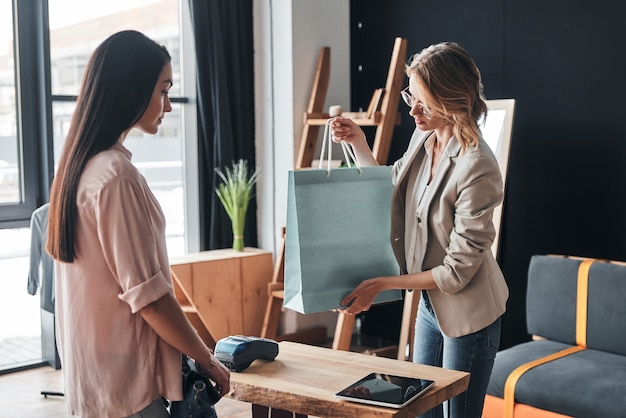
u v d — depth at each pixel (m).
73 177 1.80
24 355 4.92
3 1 4.63
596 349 3.62
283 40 5.16
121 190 1.76
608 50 3.96
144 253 1.77
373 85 5.29
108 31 4.97
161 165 5.23
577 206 4.15
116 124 1.82
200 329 5.15
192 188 5.32
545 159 4.29
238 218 5.18
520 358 3.52
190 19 5.14
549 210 4.29
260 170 5.40
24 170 4.74
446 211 2.38
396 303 5.24
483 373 2.46
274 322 5.06
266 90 5.31
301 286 2.22
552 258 3.81
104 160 1.79
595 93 4.03
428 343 2.60
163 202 5.26
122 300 1.82
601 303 3.58
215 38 5.11
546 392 3.23
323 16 5.25
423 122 2.40
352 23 5.39
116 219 1.75
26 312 4.91
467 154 2.34
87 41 4.89
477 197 2.30
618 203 3.96
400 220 2.51
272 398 1.98
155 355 1.85
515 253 4.48
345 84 5.41
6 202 4.73
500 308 2.46
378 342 5.28
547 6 4.22
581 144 4.11
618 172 3.96
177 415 1.93
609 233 4.01
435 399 1.95
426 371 2.12
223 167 5.19
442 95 2.27
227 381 1.96
